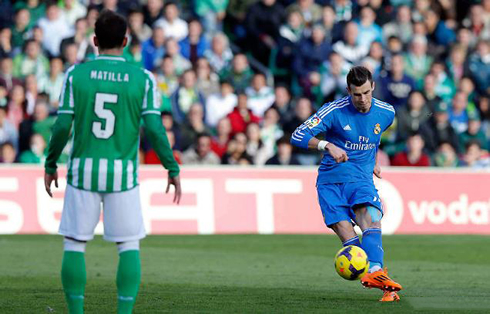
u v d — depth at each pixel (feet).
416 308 73.87
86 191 59.26
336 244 148.46
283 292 87.04
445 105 195.83
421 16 218.59
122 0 194.70
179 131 177.99
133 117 59.72
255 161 181.27
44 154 175.83
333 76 196.65
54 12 187.93
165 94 185.98
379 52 200.23
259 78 192.85
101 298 80.79
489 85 212.43
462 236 167.22
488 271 110.22
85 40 187.52
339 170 81.20
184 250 136.67
